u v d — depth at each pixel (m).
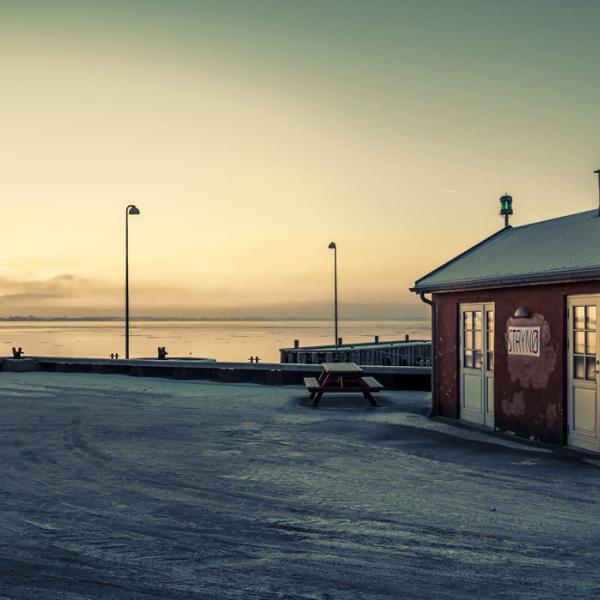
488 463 8.94
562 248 11.20
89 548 5.55
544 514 6.55
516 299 11.26
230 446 10.09
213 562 5.25
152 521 6.30
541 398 10.62
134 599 4.55
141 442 10.38
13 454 9.44
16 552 5.45
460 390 12.97
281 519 6.38
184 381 20.25
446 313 13.47
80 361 23.06
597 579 4.92
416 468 8.61
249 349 78.31
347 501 7.00
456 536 5.89
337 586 4.79
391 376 18.22
